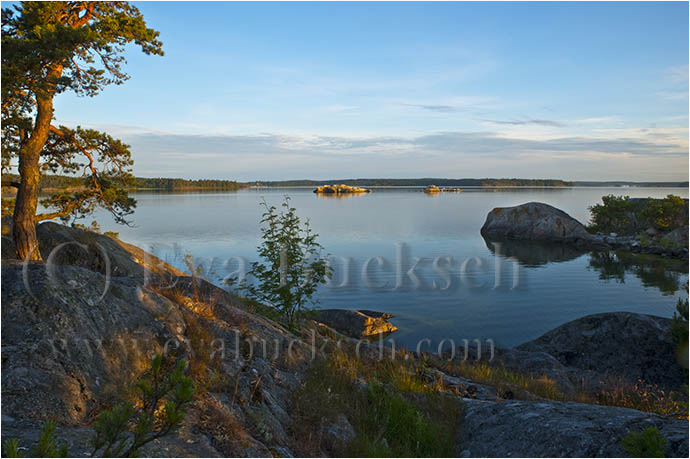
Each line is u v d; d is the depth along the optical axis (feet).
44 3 40.06
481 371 34.78
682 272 111.45
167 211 322.14
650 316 44.70
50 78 39.42
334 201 551.59
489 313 69.97
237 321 24.13
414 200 584.40
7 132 47.03
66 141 55.36
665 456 13.38
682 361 38.75
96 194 60.59
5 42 36.63
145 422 9.53
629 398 32.04
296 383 21.02
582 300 81.10
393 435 19.58
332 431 17.84
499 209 198.59
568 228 178.50
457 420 21.20
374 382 23.67
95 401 13.65
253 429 15.51
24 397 12.45
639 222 184.96
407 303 75.36
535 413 19.04
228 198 597.11
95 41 39.88
